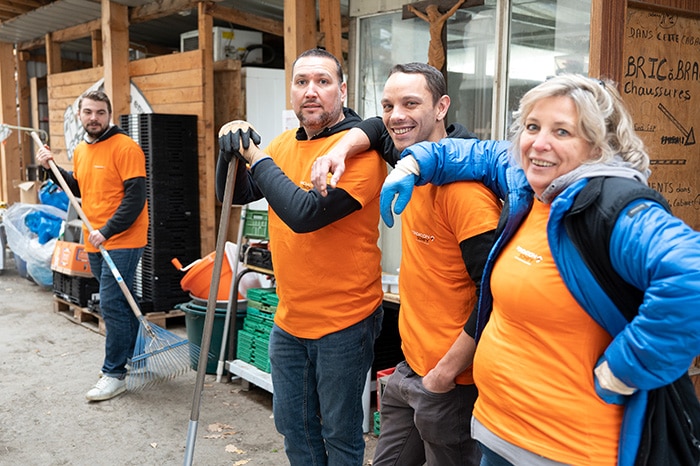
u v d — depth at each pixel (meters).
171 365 3.97
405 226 2.04
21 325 5.74
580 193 1.31
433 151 1.79
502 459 1.55
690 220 2.85
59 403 3.99
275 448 3.40
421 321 2.01
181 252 5.54
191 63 5.62
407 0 4.39
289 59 4.09
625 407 1.36
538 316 1.41
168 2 5.86
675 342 1.16
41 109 9.53
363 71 4.82
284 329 2.36
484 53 4.10
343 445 2.34
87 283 5.70
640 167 1.36
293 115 3.96
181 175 5.50
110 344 4.08
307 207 2.06
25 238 6.98
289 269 2.28
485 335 1.59
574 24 3.62
